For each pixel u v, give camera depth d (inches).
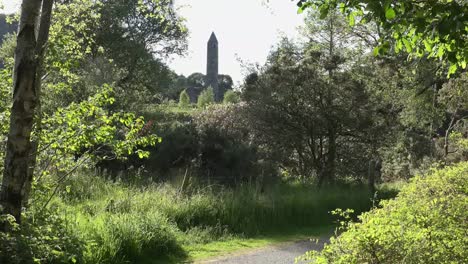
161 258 335.6
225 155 637.3
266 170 654.5
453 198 204.1
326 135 706.2
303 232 455.2
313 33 1000.2
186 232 406.0
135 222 344.5
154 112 1077.8
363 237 141.6
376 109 728.3
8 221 224.2
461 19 146.7
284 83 690.2
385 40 182.9
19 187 245.1
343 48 994.7
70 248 249.3
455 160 728.3
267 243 403.2
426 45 193.2
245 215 459.2
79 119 279.7
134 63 1337.4
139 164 619.5
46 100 386.9
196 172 602.5
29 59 250.1
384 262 139.6
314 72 696.4
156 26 1386.6
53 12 356.2
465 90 679.7
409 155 846.5
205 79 3646.7
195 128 684.7
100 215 362.0
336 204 549.3
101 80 895.7
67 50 342.3
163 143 629.9
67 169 328.2
